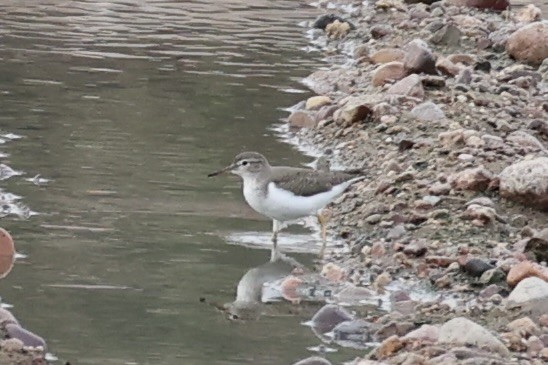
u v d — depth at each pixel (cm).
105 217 1455
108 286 1255
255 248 1394
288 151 1748
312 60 2264
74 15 2534
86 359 1081
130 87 2023
